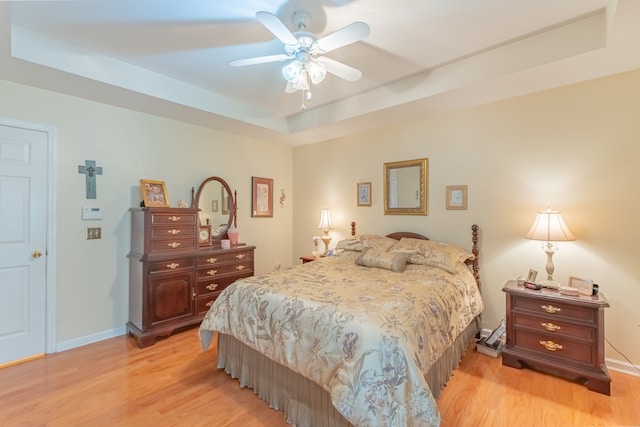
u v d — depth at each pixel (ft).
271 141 14.73
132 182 10.34
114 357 8.48
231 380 7.36
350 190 13.48
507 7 6.13
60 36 7.20
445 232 10.66
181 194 11.59
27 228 8.39
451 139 10.49
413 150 11.42
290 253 15.89
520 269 9.16
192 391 6.90
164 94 9.28
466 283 8.62
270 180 14.93
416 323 5.58
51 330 8.71
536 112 8.86
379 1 5.90
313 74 6.67
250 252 12.35
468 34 7.09
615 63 7.12
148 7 6.14
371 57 8.13
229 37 7.24
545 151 8.75
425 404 4.57
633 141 7.56
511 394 6.69
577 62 7.04
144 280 9.25
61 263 8.93
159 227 9.70
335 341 5.19
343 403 4.62
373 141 12.63
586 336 7.02
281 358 5.91
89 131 9.40
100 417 5.99
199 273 10.57
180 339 9.75
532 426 5.70
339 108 11.31
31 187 8.44
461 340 8.30
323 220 13.61
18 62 7.00
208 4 6.05
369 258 9.63
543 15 6.41
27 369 7.79
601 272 7.97
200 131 12.17
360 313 5.44
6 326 8.05
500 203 9.52
